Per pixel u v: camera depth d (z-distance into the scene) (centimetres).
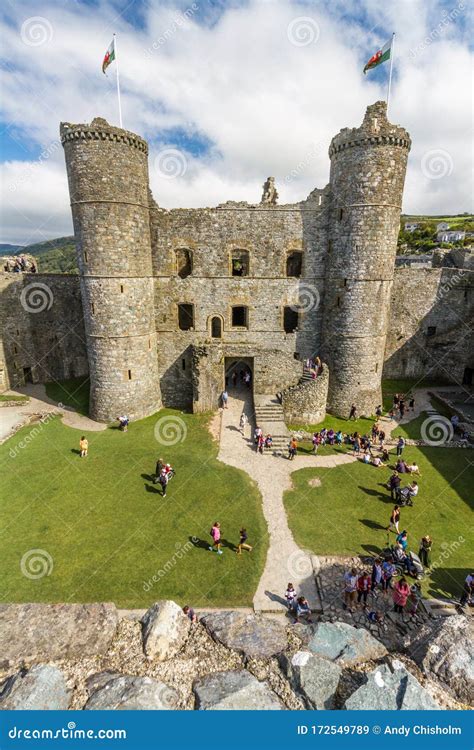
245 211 2792
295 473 2162
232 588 1435
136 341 2712
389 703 736
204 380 2848
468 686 786
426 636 918
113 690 763
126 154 2398
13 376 3519
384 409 3103
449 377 3766
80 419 2819
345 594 1366
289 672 820
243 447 2412
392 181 2477
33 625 928
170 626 934
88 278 2533
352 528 1759
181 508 1856
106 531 1705
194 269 2880
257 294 2936
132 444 2431
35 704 721
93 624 934
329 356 2902
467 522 1819
